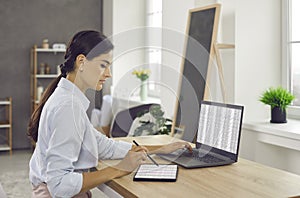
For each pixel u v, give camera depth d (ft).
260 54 12.12
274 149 10.96
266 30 12.14
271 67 12.25
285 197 5.88
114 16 22.72
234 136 8.03
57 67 24.45
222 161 7.90
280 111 11.08
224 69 12.75
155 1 20.68
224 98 12.01
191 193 6.05
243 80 11.98
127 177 6.95
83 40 6.52
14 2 24.02
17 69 24.30
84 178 6.34
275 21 12.20
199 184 6.54
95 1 25.29
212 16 12.05
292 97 11.03
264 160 10.87
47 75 23.50
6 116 24.29
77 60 6.54
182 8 14.40
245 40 11.94
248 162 8.05
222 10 12.88
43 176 6.58
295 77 11.91
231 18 12.48
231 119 8.14
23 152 23.41
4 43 24.02
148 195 5.96
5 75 24.13
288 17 12.01
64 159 6.13
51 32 24.64
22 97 24.47
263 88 12.19
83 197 7.00
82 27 25.12
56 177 6.08
